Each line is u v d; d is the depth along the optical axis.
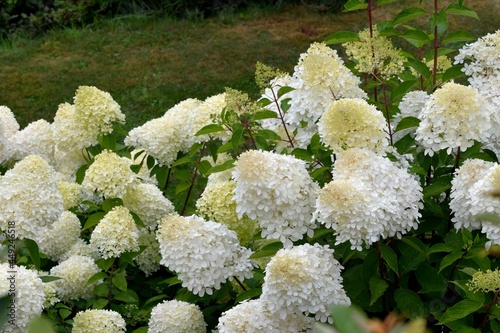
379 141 2.83
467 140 2.76
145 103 8.16
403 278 2.86
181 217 2.76
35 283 2.72
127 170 3.37
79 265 3.25
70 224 3.56
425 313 2.81
